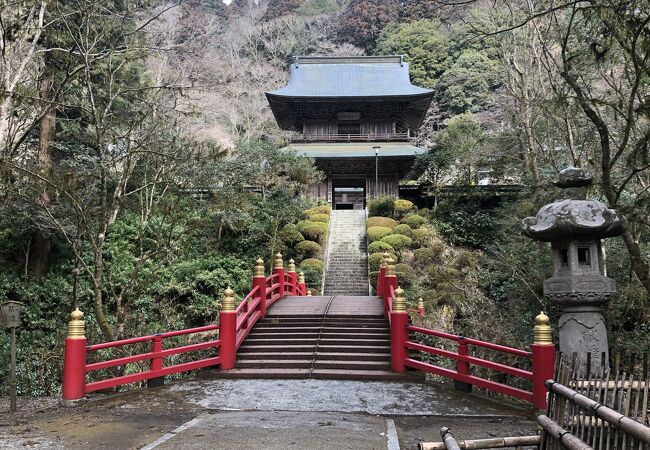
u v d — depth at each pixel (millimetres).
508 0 15242
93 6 11016
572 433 3234
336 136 33812
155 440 5574
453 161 26141
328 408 7180
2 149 10961
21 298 16562
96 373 11672
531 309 13547
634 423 2521
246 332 10773
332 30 51406
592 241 6109
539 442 3762
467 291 16297
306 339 10633
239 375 9289
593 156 11266
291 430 5918
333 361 9781
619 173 10742
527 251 13969
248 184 22859
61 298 16656
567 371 3533
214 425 6137
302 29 51344
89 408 7238
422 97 32469
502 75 21203
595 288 5922
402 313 9609
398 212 27219
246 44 48719
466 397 7867
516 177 24422
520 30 17312
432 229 24375
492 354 12391
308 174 25000
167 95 16766
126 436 5809
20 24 10805
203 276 19344
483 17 18672
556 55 15430
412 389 8398
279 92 33656
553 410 3586
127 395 8008
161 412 6957
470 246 23922
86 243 16250
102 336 12969
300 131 36750
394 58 36750
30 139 18078
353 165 31328
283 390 8281
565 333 6160
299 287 17297
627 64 7617
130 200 14961
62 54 11422
